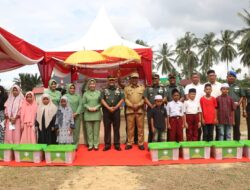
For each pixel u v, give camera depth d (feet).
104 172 21.22
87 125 28.32
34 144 25.04
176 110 26.81
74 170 21.81
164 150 23.71
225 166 22.21
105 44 35.73
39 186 18.42
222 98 26.84
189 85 28.22
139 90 28.30
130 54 30.78
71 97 28.17
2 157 24.20
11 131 26.84
